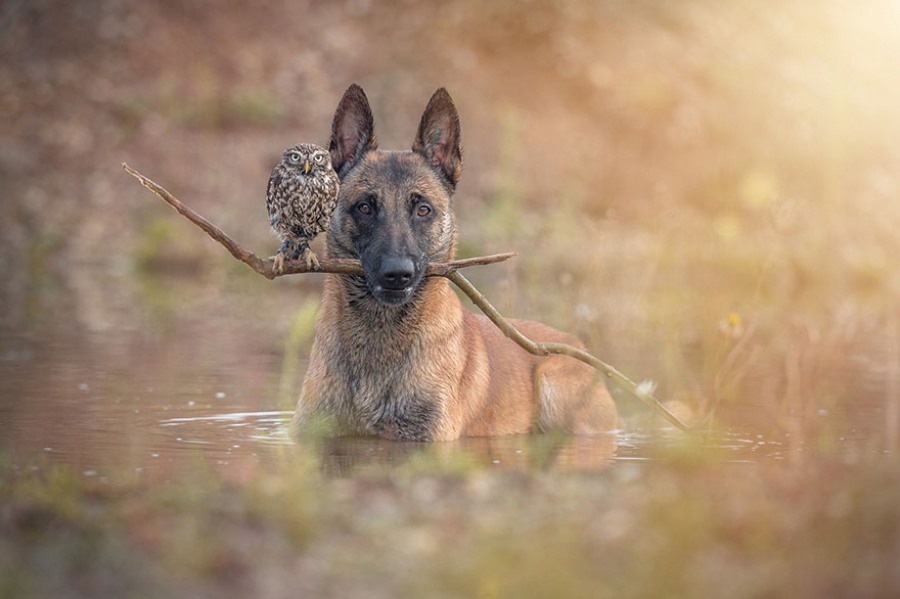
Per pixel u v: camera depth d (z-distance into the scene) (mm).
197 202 31344
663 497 7656
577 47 36562
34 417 12266
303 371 16312
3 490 7938
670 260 26422
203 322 21578
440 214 11953
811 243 29297
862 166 34156
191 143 33156
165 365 16562
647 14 37875
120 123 33625
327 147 11977
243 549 6730
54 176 32062
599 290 22062
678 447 10492
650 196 32781
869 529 7055
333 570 6492
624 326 19656
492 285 24547
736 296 24062
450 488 8141
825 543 6820
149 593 6137
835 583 6348
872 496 7617
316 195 10023
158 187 9406
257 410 13203
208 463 9781
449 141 12336
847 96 36469
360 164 11867
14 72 34969
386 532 7055
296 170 9984
